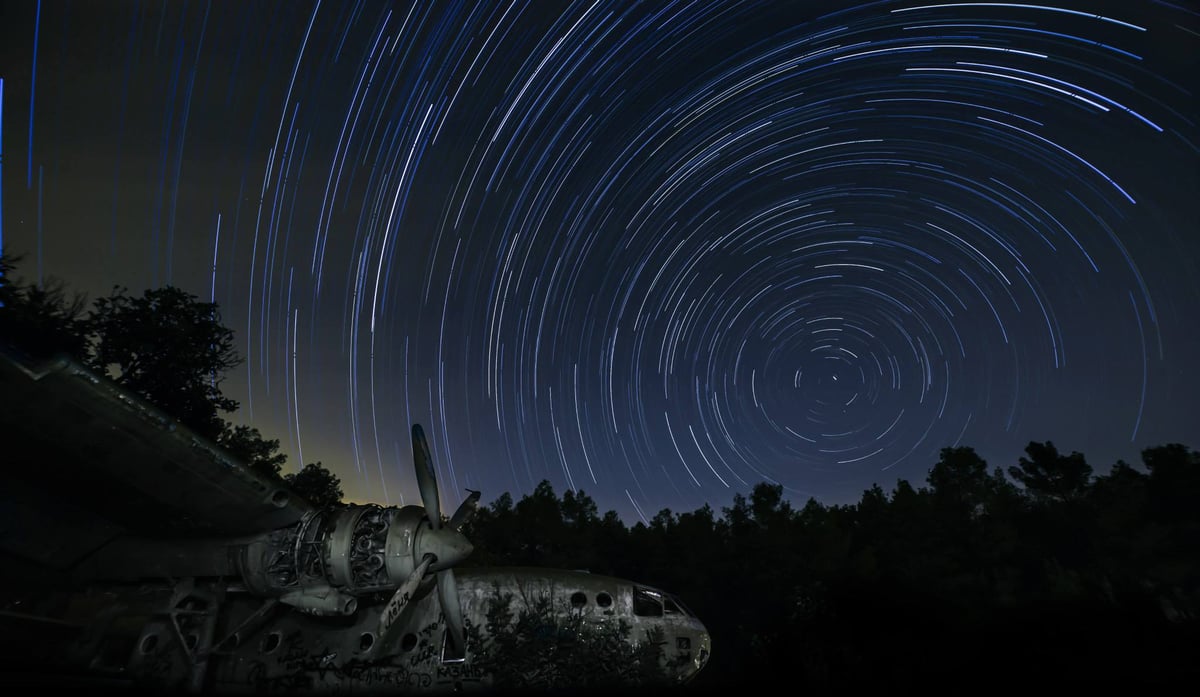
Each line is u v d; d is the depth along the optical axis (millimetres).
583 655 10750
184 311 21281
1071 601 17359
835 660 14539
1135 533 25219
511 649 10633
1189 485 25609
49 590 11469
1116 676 12398
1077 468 29359
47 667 10375
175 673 10156
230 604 11008
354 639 10547
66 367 8852
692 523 35906
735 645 21422
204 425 22453
